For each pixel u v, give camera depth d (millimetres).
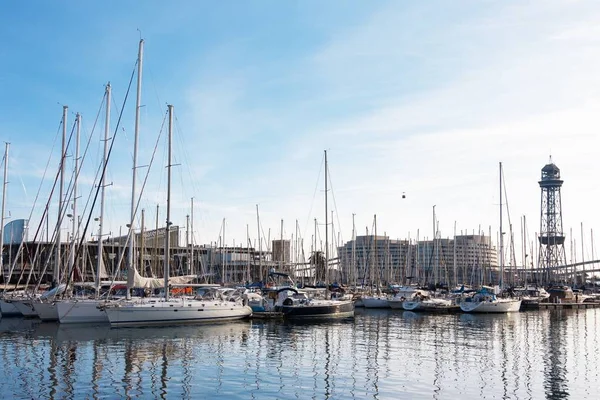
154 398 26828
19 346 40406
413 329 57062
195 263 117750
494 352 41938
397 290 94812
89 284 58188
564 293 109500
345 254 119188
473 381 31484
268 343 44375
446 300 84875
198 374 32000
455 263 114812
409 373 33344
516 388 30000
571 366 36469
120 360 35625
